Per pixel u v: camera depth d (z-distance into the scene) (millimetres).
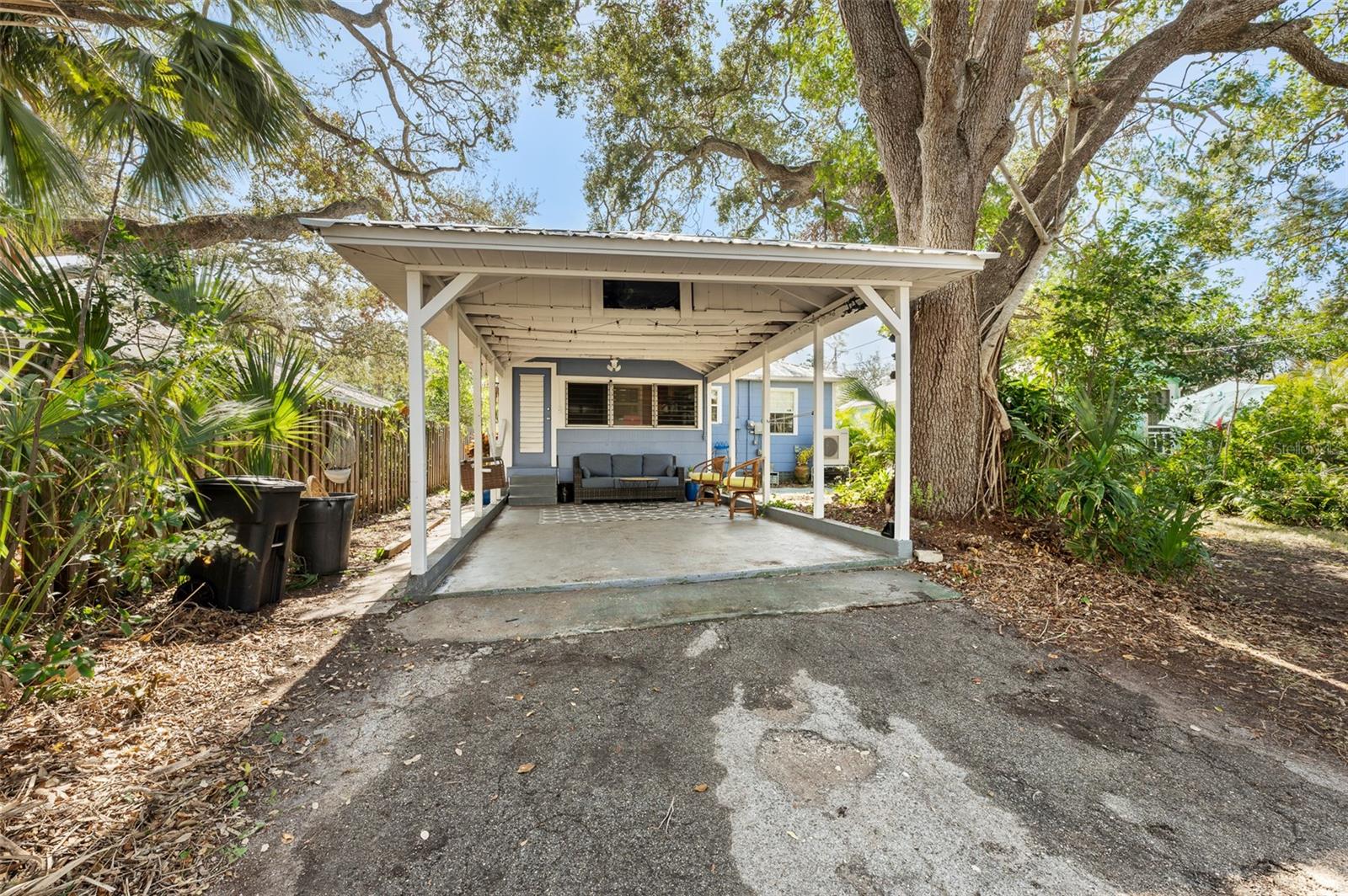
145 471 2490
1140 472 5074
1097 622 3352
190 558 2459
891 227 8086
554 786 1823
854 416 10164
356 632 3039
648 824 1659
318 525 4129
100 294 2865
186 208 3633
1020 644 3018
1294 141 7668
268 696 2324
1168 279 6051
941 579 4031
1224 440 8273
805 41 8250
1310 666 2889
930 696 2463
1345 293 8305
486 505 8219
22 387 2109
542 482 9297
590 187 10430
